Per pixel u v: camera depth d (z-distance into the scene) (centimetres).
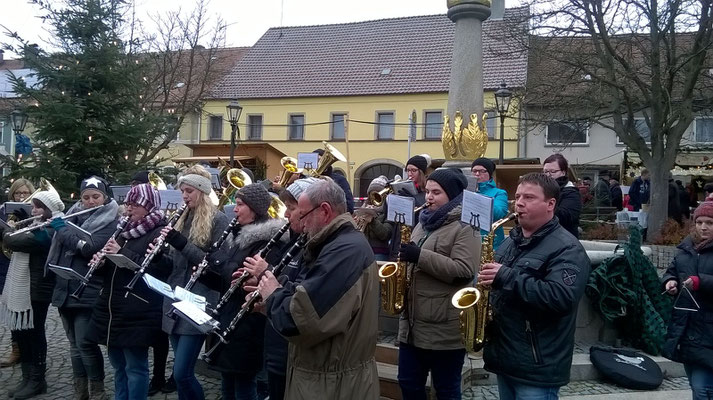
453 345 345
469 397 480
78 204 548
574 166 2381
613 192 1733
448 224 356
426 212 372
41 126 1046
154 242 407
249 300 326
